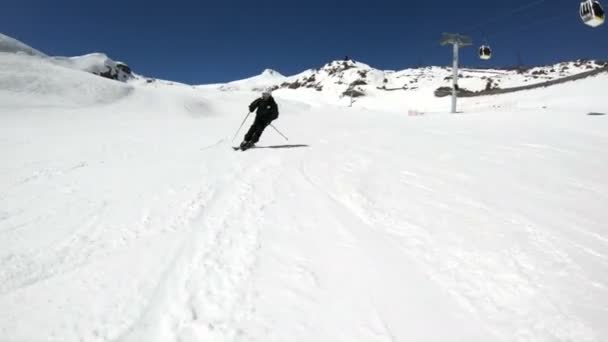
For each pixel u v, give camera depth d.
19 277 2.62
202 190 4.96
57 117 26.89
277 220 3.70
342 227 3.49
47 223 3.78
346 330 2.02
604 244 3.00
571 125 11.47
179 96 50.25
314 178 5.52
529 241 3.07
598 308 2.12
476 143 8.38
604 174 5.31
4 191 5.05
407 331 2.01
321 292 2.38
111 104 40.47
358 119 20.47
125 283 2.52
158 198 4.64
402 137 9.98
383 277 2.56
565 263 2.68
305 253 2.93
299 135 11.73
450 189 4.71
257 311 2.18
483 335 1.96
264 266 2.71
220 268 2.69
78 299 2.33
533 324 2.02
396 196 4.47
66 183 5.52
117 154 8.20
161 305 2.25
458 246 3.01
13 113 26.72
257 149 8.82
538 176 5.28
